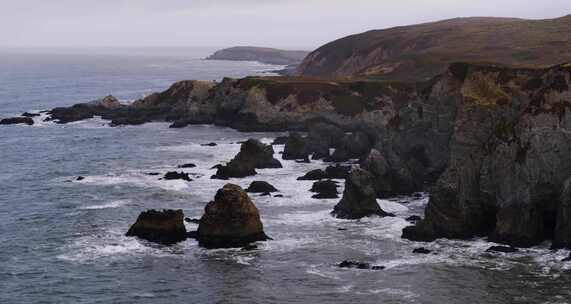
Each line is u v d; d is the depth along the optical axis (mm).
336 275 54438
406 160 88562
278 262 57531
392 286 51844
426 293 50312
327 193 80188
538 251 59219
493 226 65000
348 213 70938
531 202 61250
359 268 55781
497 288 50844
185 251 60469
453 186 64562
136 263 57562
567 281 51875
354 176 71375
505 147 63688
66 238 64812
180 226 63375
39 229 68062
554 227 61406
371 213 71062
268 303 48906
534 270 54500
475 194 65125
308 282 52906
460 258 58000
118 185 87875
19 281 53875
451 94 85875
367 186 71375
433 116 87875
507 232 61375
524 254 58562
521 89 69438
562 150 61656
